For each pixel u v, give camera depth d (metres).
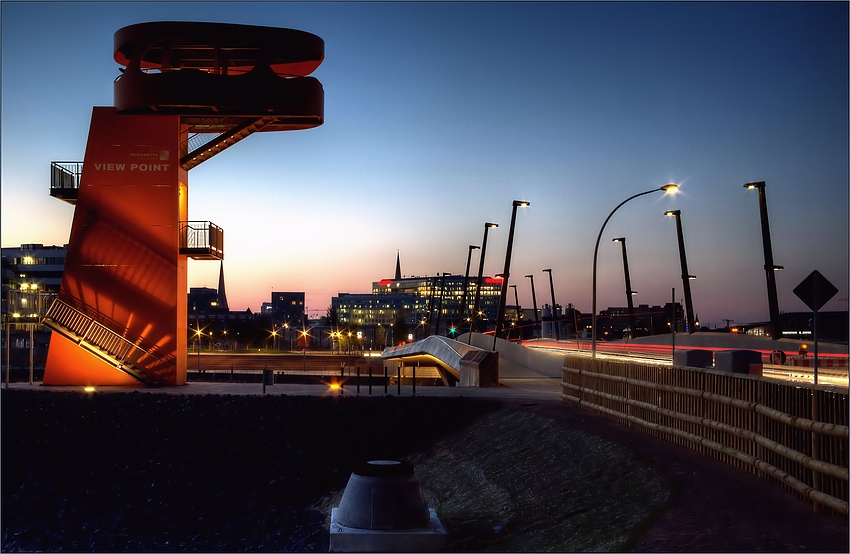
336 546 12.59
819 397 11.23
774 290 51.59
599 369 24.66
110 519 23.64
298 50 35.88
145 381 36.69
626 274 90.44
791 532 10.12
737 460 14.42
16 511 24.91
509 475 18.86
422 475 23.12
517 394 33.66
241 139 38.62
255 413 30.62
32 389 34.94
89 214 36.59
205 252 37.31
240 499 24.86
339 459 27.64
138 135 36.72
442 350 57.78
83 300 36.56
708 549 9.79
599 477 15.65
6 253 143.38
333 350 196.75
